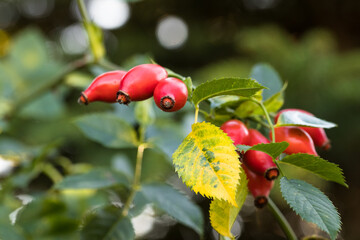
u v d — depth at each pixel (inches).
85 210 19.1
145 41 80.8
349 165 64.2
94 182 17.5
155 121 20.9
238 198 13.9
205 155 13.2
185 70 84.7
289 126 14.7
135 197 17.5
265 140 14.4
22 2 87.2
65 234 17.8
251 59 62.7
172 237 48.9
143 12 85.2
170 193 17.7
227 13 92.9
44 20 89.1
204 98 13.9
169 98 13.5
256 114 15.3
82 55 69.8
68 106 51.3
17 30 88.9
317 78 56.9
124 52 79.7
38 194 19.7
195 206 17.6
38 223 17.8
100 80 14.4
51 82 21.7
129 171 21.8
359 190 66.1
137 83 13.7
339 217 13.1
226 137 13.2
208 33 85.9
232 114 15.2
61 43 76.1
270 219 40.8
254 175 14.7
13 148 21.1
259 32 60.9
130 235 16.5
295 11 94.0
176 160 13.2
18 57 27.6
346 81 56.5
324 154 62.7
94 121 19.1
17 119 39.7
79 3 19.6
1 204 18.1
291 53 58.6
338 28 91.2
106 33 82.0
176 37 85.9
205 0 89.5
